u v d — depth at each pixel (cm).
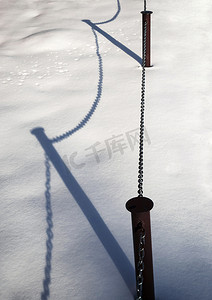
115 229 177
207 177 208
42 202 197
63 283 152
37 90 327
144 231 117
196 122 263
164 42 412
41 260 163
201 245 165
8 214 191
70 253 165
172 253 161
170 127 259
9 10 554
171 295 144
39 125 274
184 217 181
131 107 288
